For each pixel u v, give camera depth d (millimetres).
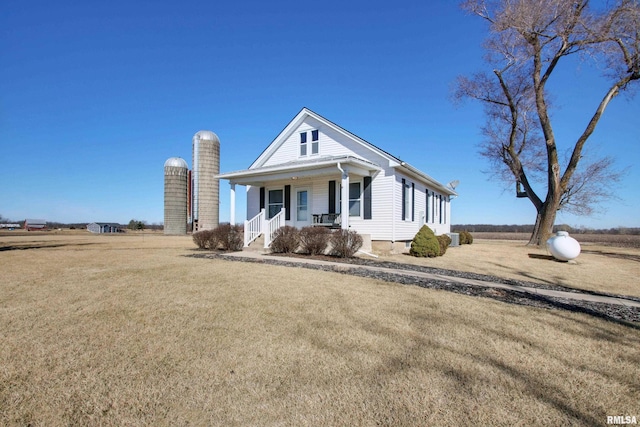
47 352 3311
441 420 2279
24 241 20953
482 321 4434
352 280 7152
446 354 3342
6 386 2676
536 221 19125
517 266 10875
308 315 4566
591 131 16078
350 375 2887
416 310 4895
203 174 29750
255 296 5590
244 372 2934
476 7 15789
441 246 13750
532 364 3160
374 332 3936
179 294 5695
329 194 14898
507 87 19609
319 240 11570
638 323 4586
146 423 2238
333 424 2229
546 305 5539
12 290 5941
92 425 2219
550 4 14570
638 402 2553
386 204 13547
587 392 2678
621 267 11125
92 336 3744
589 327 4316
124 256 11508
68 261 10008
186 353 3312
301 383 2752
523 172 19859
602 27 14180
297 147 16219
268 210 16781
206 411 2375
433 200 20188
